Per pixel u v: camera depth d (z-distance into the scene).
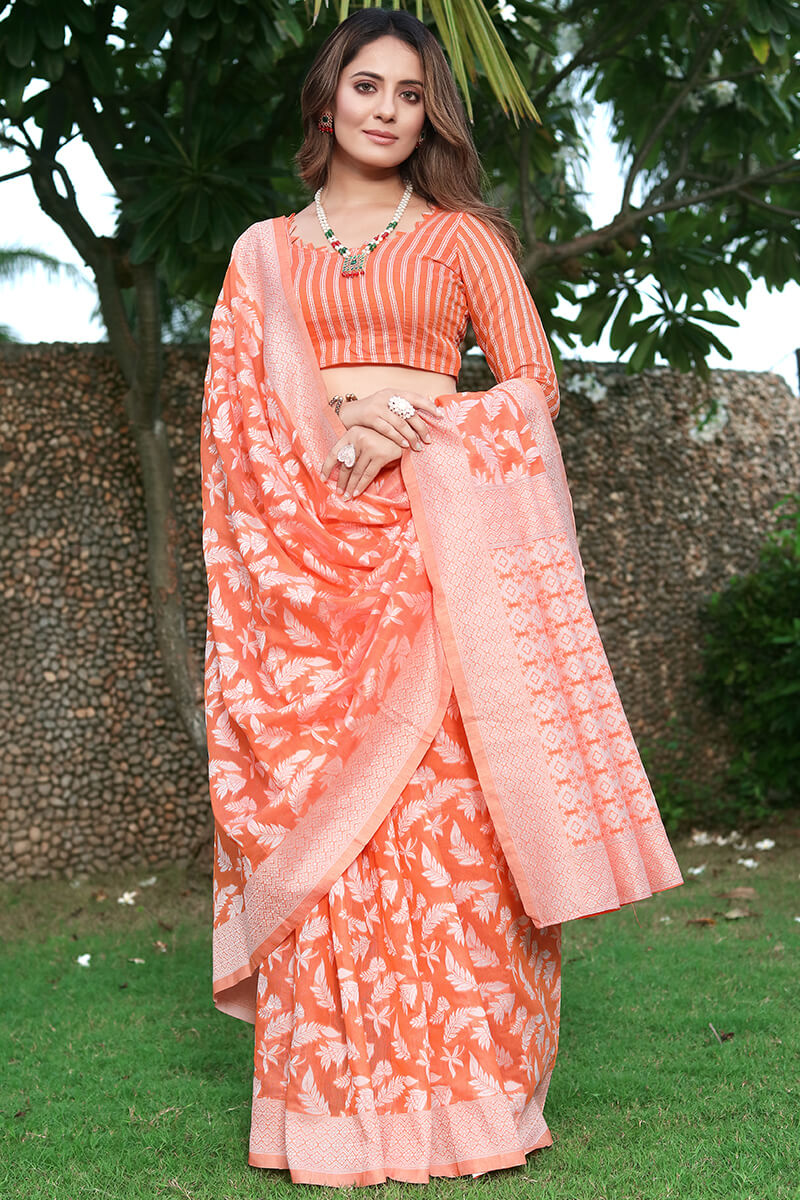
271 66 5.26
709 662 7.57
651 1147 1.91
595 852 1.94
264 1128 1.88
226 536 2.14
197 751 5.84
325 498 2.05
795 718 6.84
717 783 7.57
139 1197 1.77
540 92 5.84
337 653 1.98
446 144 2.23
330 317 2.12
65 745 6.32
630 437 7.74
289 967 1.90
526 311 2.18
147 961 3.80
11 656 6.30
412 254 2.13
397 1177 1.78
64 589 6.39
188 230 4.67
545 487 2.09
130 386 5.68
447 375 2.17
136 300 5.37
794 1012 2.79
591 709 2.03
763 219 6.11
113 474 6.48
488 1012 1.90
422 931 1.89
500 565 2.02
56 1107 2.25
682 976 3.24
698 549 7.81
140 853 6.34
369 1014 1.85
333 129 2.23
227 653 2.05
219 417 2.17
